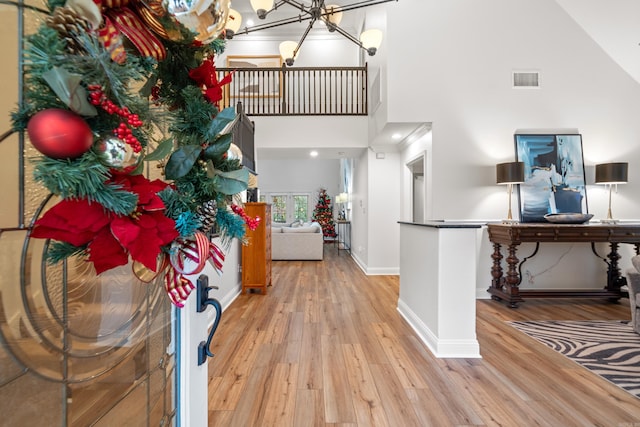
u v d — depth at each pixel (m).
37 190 0.48
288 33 6.93
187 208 0.54
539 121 4.07
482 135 4.05
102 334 0.65
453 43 4.04
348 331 2.87
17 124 0.39
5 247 0.47
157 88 0.62
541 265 4.11
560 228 3.52
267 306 3.66
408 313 3.15
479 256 4.09
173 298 0.55
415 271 2.96
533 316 3.37
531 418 1.66
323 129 5.53
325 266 6.41
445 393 1.89
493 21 4.05
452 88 4.04
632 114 4.09
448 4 4.04
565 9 3.86
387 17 4.02
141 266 0.64
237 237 0.66
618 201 4.07
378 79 4.57
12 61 0.40
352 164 7.87
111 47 0.42
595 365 2.24
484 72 4.05
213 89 0.65
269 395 1.87
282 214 11.43
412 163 5.07
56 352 0.56
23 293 0.50
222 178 0.59
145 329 0.75
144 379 0.75
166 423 0.80
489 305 3.78
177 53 0.60
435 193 4.05
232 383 1.99
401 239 3.47
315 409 1.74
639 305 2.81
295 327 2.97
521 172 3.70
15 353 0.50
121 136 0.41
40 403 0.54
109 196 0.40
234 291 4.02
